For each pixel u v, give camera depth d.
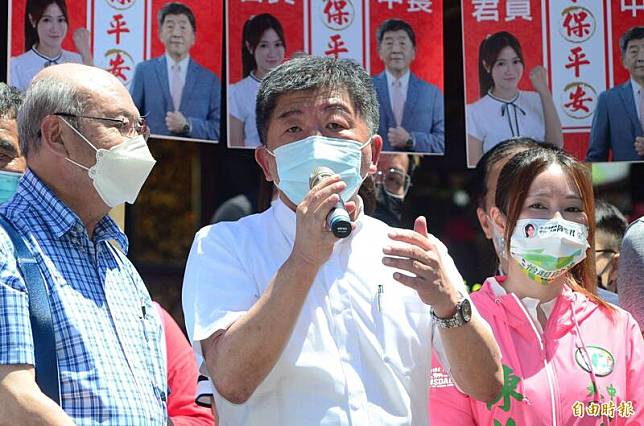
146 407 3.25
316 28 5.17
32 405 2.92
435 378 3.97
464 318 3.41
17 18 4.71
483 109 5.35
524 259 4.11
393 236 3.35
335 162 3.53
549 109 5.36
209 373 3.43
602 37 5.37
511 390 3.91
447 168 7.98
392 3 5.23
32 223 3.24
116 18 4.87
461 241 7.85
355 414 3.40
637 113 5.37
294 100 3.63
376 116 3.80
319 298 3.54
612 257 5.51
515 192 4.16
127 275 3.55
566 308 4.13
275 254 3.66
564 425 3.87
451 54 7.75
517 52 5.35
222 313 3.47
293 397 3.43
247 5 5.10
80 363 3.09
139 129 3.52
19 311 3.00
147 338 3.47
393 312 3.58
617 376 3.99
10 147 4.21
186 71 4.98
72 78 3.41
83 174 3.37
